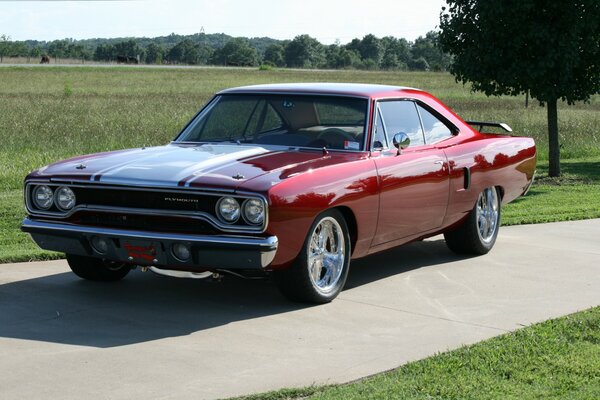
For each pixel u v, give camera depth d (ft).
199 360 16.38
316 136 22.58
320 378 15.40
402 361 16.49
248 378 15.35
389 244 23.26
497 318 19.77
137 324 18.85
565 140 72.49
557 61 48.03
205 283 22.97
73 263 22.31
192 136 23.73
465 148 25.90
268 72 376.27
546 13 47.98
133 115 96.73
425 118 25.25
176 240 18.92
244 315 19.77
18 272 23.73
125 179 19.42
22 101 128.36
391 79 303.48
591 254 27.40
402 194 22.79
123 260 19.85
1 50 625.00
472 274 24.49
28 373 15.44
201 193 18.81
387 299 21.48
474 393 14.40
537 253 27.53
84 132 74.59
